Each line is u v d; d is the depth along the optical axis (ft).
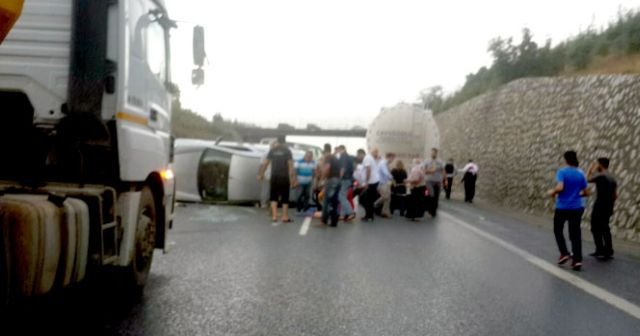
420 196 66.39
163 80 28.45
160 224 28.60
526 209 97.14
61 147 22.89
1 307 15.92
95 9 22.36
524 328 22.82
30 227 16.22
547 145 98.32
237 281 29.53
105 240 21.47
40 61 22.43
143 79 25.32
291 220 59.26
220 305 24.75
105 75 22.59
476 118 151.43
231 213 63.05
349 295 27.25
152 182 27.78
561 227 38.17
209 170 70.79
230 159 70.69
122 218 23.50
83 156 23.03
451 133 175.94
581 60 114.52
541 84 113.09
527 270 35.83
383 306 25.41
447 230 56.54
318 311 24.29
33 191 19.11
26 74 22.39
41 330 20.57
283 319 22.95
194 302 25.12
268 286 28.60
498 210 92.27
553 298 28.22
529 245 48.01
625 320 24.67
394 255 39.52
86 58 22.29
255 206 73.05
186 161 70.90
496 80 148.15
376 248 42.42
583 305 27.07
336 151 62.54
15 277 16.07
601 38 114.11
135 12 24.26
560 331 22.62
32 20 22.41
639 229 61.72
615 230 66.18
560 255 40.50
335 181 56.03
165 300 25.35
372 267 34.63
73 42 22.24
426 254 40.52
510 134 120.37
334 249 41.14
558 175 37.86
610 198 43.55
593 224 43.93
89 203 19.81
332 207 56.18
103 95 22.59
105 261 20.99
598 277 34.63
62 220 17.69
